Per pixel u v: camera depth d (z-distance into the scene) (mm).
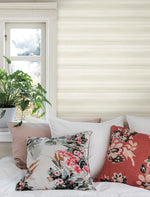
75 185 1473
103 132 1852
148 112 2443
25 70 2525
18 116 2521
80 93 2432
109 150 1727
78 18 2398
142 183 1527
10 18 2355
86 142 1688
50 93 2414
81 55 2414
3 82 2129
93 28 2400
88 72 2424
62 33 2398
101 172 1664
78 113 2439
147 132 1836
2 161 1884
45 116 2508
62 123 1910
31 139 1712
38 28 2494
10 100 2166
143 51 2414
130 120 1970
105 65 2420
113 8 2396
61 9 2393
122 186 1493
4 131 2141
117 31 2402
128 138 1708
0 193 1373
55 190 1448
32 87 2271
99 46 2412
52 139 1696
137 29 2400
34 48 2521
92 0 2395
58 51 2408
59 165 1518
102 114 2445
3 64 2436
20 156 1801
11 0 2365
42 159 1544
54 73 2400
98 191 1445
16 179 1586
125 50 2412
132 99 2439
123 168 1583
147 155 1584
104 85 2430
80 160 1572
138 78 2430
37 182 1473
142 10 2393
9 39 2486
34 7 2338
